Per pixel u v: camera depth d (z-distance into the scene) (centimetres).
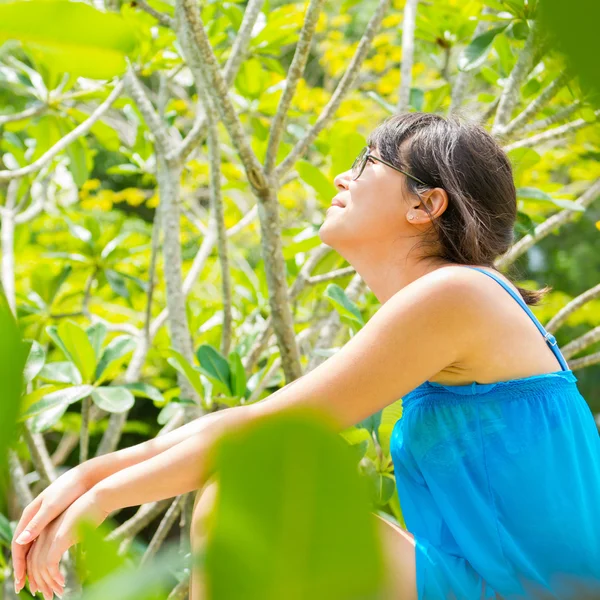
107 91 255
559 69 16
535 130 198
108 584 22
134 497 113
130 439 509
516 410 117
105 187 629
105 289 344
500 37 216
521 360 118
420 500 126
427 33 258
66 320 179
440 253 134
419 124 137
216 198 202
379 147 136
